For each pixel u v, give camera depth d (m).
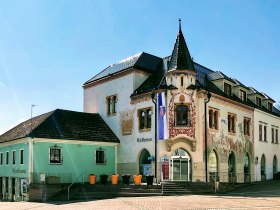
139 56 37.69
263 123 43.56
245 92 40.28
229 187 30.62
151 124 33.12
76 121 36.41
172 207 19.17
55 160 32.59
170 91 31.80
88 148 34.66
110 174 35.78
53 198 27.88
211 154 33.53
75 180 33.31
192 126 31.42
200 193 27.58
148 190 27.44
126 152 35.53
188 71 32.03
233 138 36.78
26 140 31.89
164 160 31.25
